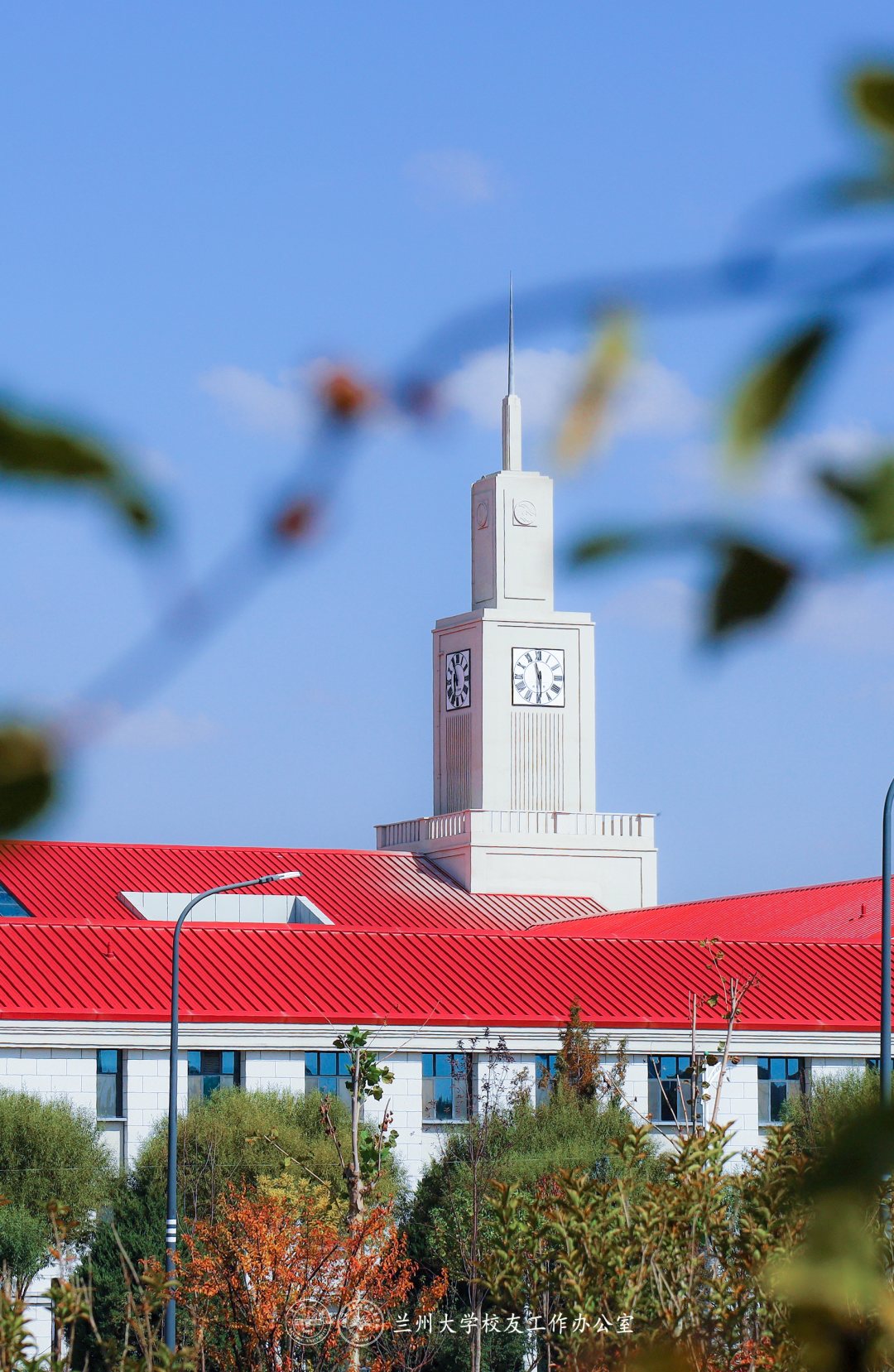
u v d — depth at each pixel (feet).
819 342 8.21
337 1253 212.02
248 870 542.16
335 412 8.05
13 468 7.80
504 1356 245.86
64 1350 257.14
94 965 333.83
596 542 8.56
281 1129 284.61
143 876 510.17
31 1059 306.14
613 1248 106.42
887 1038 219.20
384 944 361.92
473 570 647.97
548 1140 283.79
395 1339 239.71
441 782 639.35
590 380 8.40
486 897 585.22
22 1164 275.80
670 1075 334.24
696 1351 13.42
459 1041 323.98
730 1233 108.78
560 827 609.83
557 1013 343.05
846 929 418.92
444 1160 288.10
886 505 8.23
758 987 361.10
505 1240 112.68
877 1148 9.50
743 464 8.37
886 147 8.09
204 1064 317.01
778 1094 339.36
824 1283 10.77
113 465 7.84
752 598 8.43
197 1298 209.77
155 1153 282.77
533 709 627.46
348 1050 244.42
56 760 7.75
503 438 645.10
